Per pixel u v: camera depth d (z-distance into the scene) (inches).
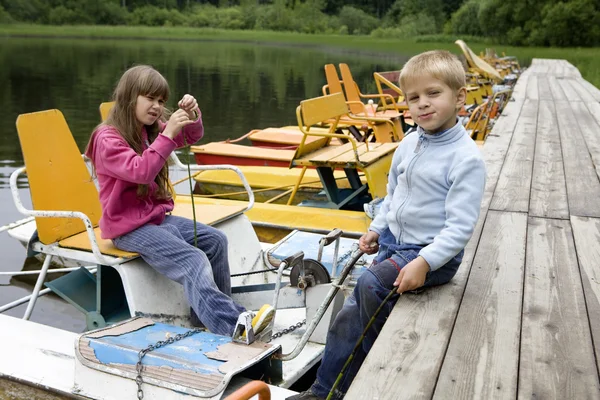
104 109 172.1
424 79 105.3
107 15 2945.4
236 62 1230.9
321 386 109.0
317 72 1012.5
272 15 3248.0
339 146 253.4
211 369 103.5
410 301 108.2
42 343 132.4
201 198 237.1
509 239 143.3
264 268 171.2
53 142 155.9
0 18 2635.3
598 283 119.0
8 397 122.1
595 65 1180.5
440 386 84.4
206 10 3314.5
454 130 107.6
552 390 84.3
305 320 144.9
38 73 870.4
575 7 1959.9
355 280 154.5
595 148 264.2
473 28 2420.0
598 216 163.0
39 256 223.1
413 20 2910.9
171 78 863.7
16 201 141.4
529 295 112.8
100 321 145.0
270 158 309.6
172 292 144.7
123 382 108.9
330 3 3489.2
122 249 138.9
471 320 102.2
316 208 224.7
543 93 503.5
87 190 160.4
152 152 131.5
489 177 206.8
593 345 95.9
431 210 107.3
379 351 92.2
